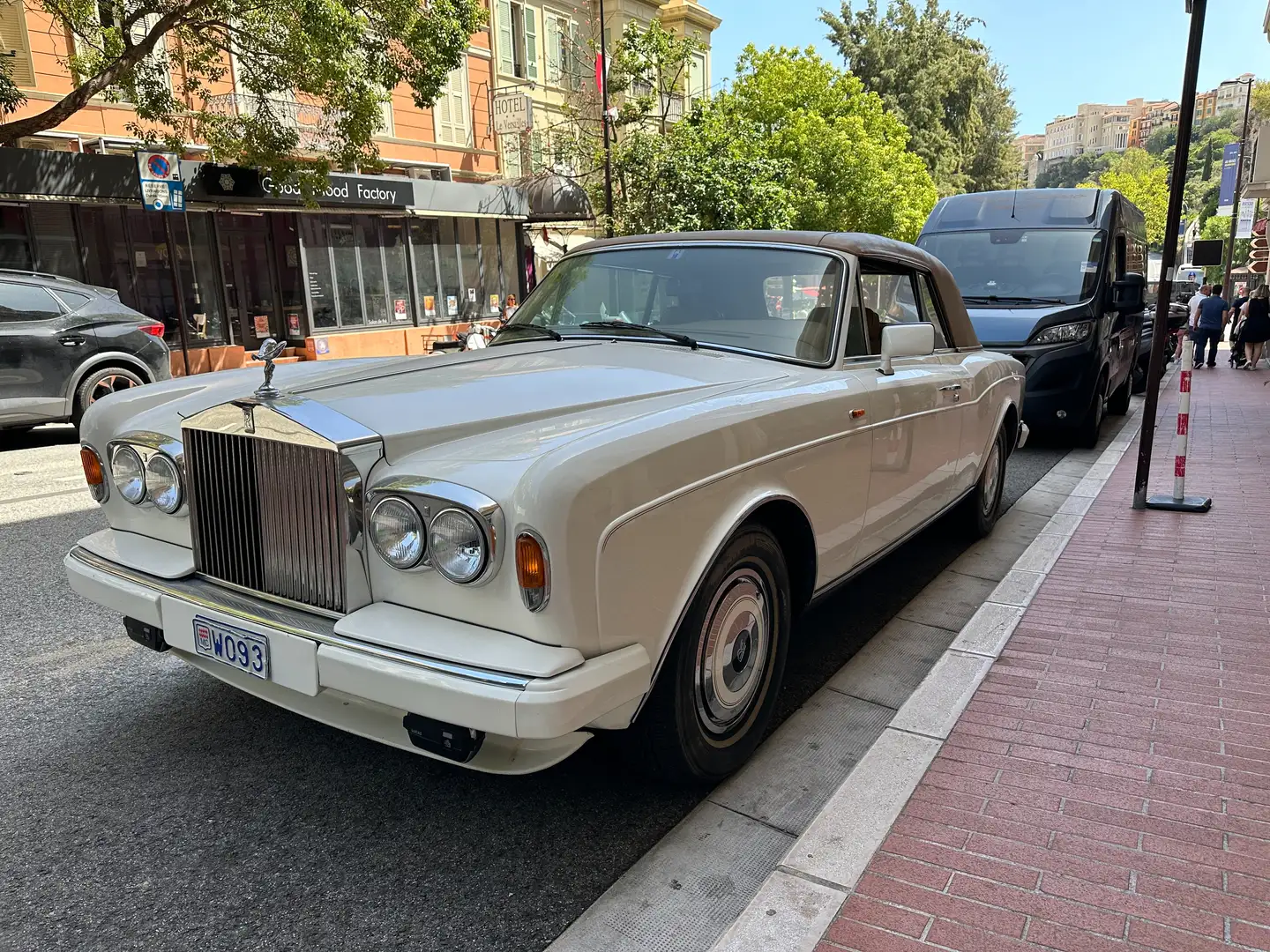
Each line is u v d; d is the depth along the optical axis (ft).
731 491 8.48
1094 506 20.45
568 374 9.78
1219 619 13.19
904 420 12.21
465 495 6.89
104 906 7.37
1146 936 6.73
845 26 162.91
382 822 8.56
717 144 69.62
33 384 29.76
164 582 8.89
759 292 11.65
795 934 6.76
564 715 6.51
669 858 7.90
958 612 14.17
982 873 7.47
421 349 64.39
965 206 33.73
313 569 7.83
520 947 6.90
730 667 9.00
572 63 83.66
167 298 51.06
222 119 45.65
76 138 49.90
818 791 9.04
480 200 65.16
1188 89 18.21
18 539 18.48
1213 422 34.55
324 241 58.34
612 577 7.13
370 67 43.68
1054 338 27.96
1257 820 8.17
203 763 9.63
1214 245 37.65
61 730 10.39
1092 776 8.95
